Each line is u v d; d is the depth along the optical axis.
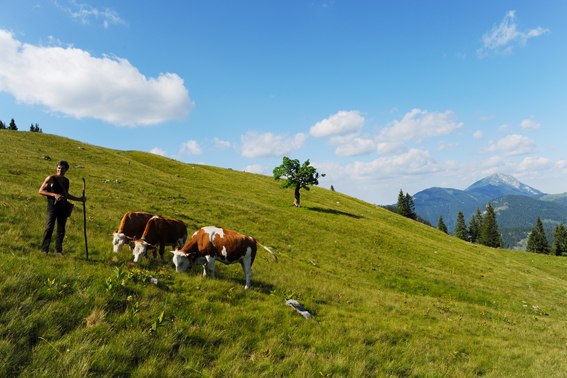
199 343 7.93
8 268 8.15
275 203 58.06
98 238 15.52
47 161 40.16
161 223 14.73
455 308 22.61
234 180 72.56
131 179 41.44
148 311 8.43
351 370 8.48
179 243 15.95
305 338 9.84
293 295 14.27
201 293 10.84
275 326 10.09
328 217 53.25
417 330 14.07
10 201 17.98
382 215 74.31
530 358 13.55
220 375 6.99
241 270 16.64
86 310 7.64
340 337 10.46
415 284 29.70
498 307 28.16
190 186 50.56
